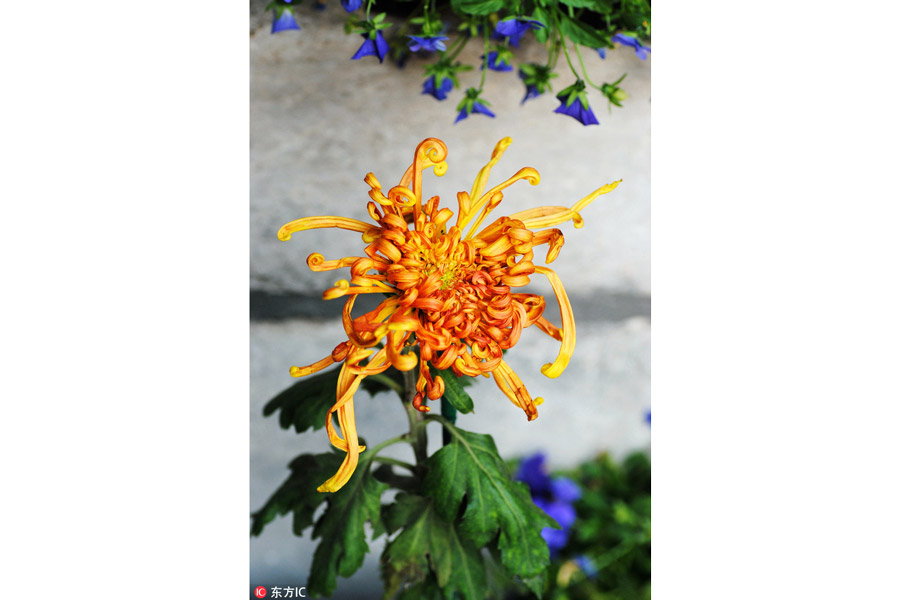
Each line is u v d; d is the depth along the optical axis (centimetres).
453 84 64
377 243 57
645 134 65
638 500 65
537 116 64
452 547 62
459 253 57
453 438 62
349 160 63
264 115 63
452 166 64
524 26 62
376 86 63
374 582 62
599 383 65
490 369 58
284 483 63
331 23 63
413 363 56
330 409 62
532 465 65
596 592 65
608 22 64
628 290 65
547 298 65
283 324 63
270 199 63
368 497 62
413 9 63
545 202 64
